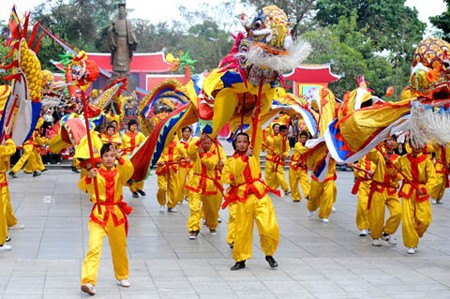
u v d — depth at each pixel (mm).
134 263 9234
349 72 36406
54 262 9070
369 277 8609
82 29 45312
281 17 8641
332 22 48906
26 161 20203
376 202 10742
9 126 10383
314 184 13141
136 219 13133
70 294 7531
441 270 9062
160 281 8258
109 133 15703
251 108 10086
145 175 10938
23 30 9867
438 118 9008
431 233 12047
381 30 48344
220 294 7703
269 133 17219
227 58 9383
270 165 16891
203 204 11453
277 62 8602
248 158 8977
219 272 8797
